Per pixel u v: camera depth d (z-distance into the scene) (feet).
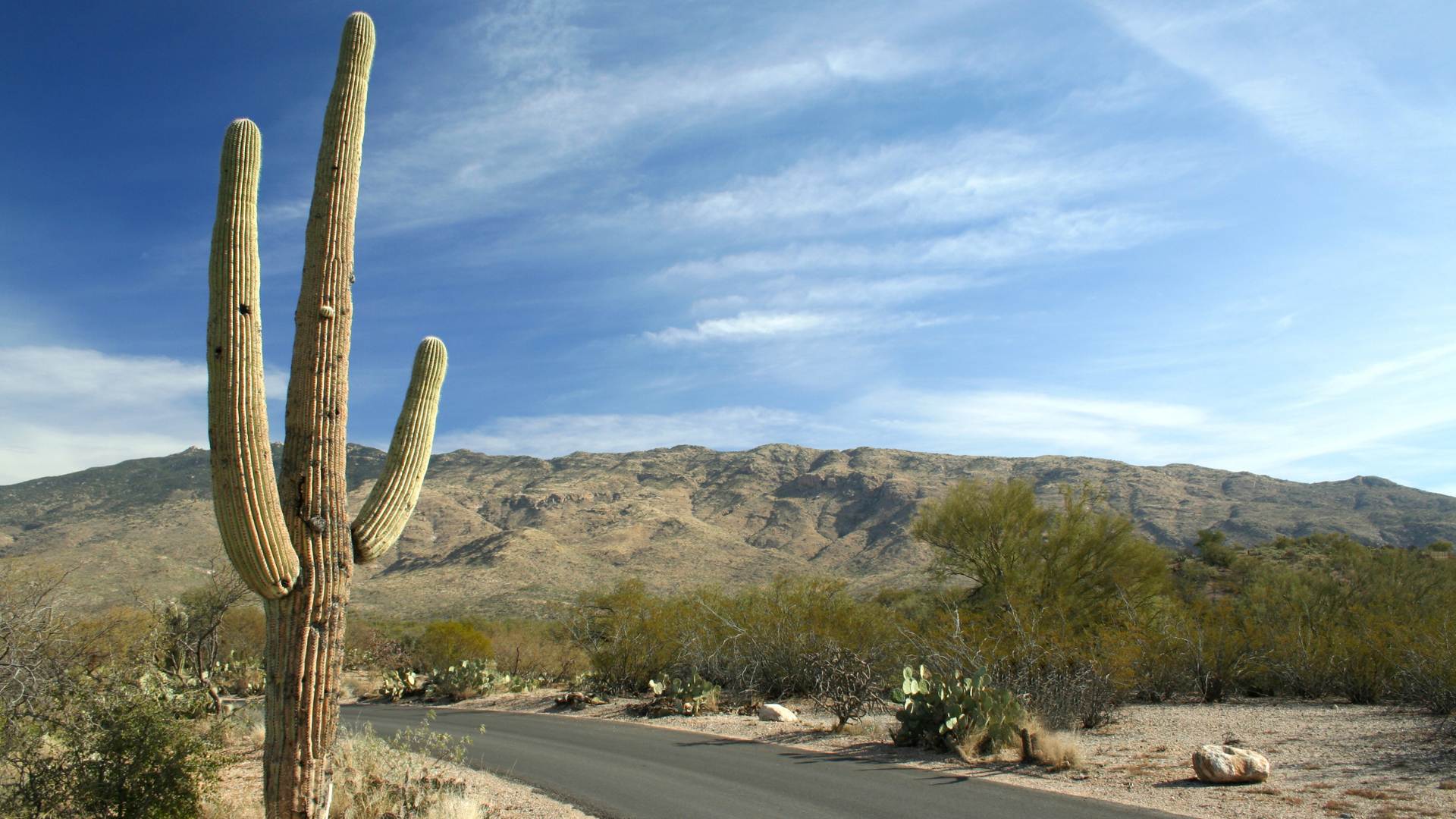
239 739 45.06
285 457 20.81
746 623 69.36
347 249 22.06
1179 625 60.29
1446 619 47.39
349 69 23.07
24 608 27.27
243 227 19.84
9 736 23.12
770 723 50.55
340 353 21.45
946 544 84.69
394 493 22.54
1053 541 75.72
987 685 43.65
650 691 70.69
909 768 35.27
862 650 62.75
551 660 91.45
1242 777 29.76
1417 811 24.94
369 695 80.53
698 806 28.76
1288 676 54.75
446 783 32.09
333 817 27.25
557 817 27.94
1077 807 27.14
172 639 47.37
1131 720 46.65
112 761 23.90
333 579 20.68
